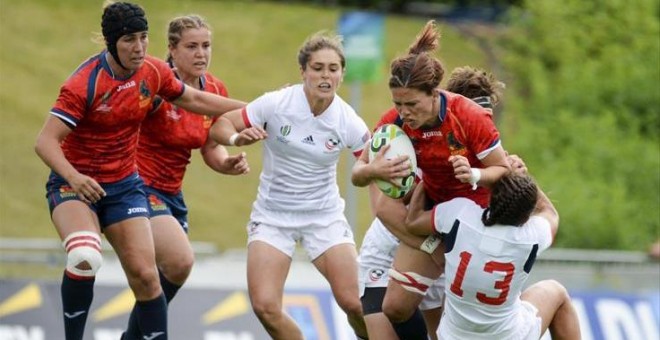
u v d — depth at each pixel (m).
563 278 47.38
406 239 28.28
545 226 27.34
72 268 27.47
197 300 43.69
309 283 46.16
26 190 73.19
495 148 26.09
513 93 82.44
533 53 83.69
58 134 27.02
